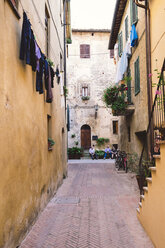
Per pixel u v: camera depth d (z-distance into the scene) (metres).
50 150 7.16
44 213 5.67
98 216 5.44
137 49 10.16
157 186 3.63
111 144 22.73
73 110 22.91
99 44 23.66
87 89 23.31
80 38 23.64
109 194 7.71
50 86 6.41
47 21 7.87
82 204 6.52
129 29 11.60
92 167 15.57
